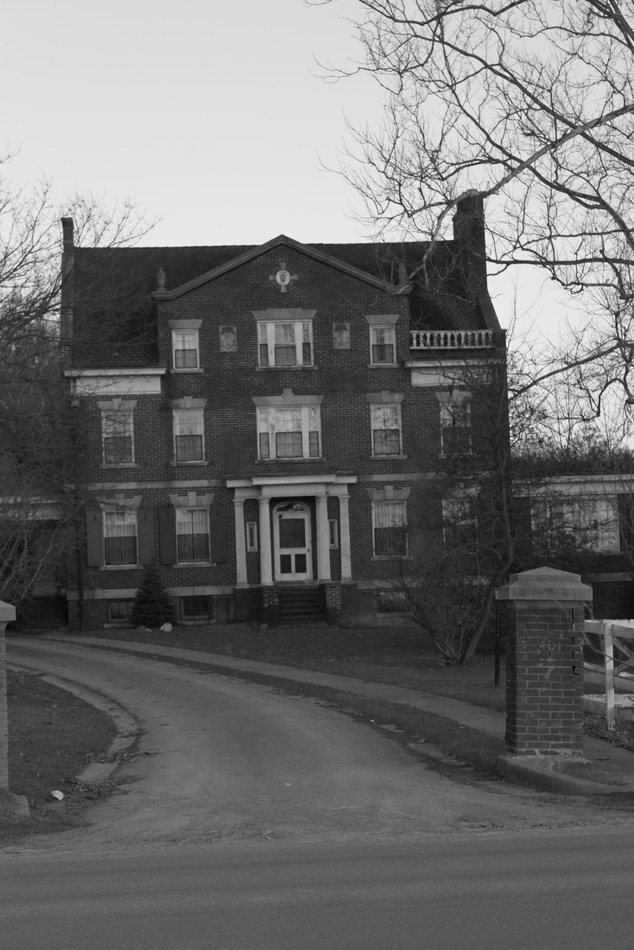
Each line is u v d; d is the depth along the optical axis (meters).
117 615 45.34
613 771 14.47
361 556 45.66
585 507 35.12
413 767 15.82
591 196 15.89
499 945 6.74
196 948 6.79
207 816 12.57
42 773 15.25
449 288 19.36
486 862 9.28
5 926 7.40
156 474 45.31
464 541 32.12
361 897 8.05
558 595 14.59
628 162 15.90
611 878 8.49
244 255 45.59
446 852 9.88
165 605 44.34
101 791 14.58
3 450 25.47
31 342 25.86
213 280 45.72
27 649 37.69
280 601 45.22
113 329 30.55
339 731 19.58
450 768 15.66
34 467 27.11
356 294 46.19
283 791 14.06
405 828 11.55
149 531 45.19
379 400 45.88
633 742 16.64
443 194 15.91
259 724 20.72
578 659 14.64
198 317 45.53
